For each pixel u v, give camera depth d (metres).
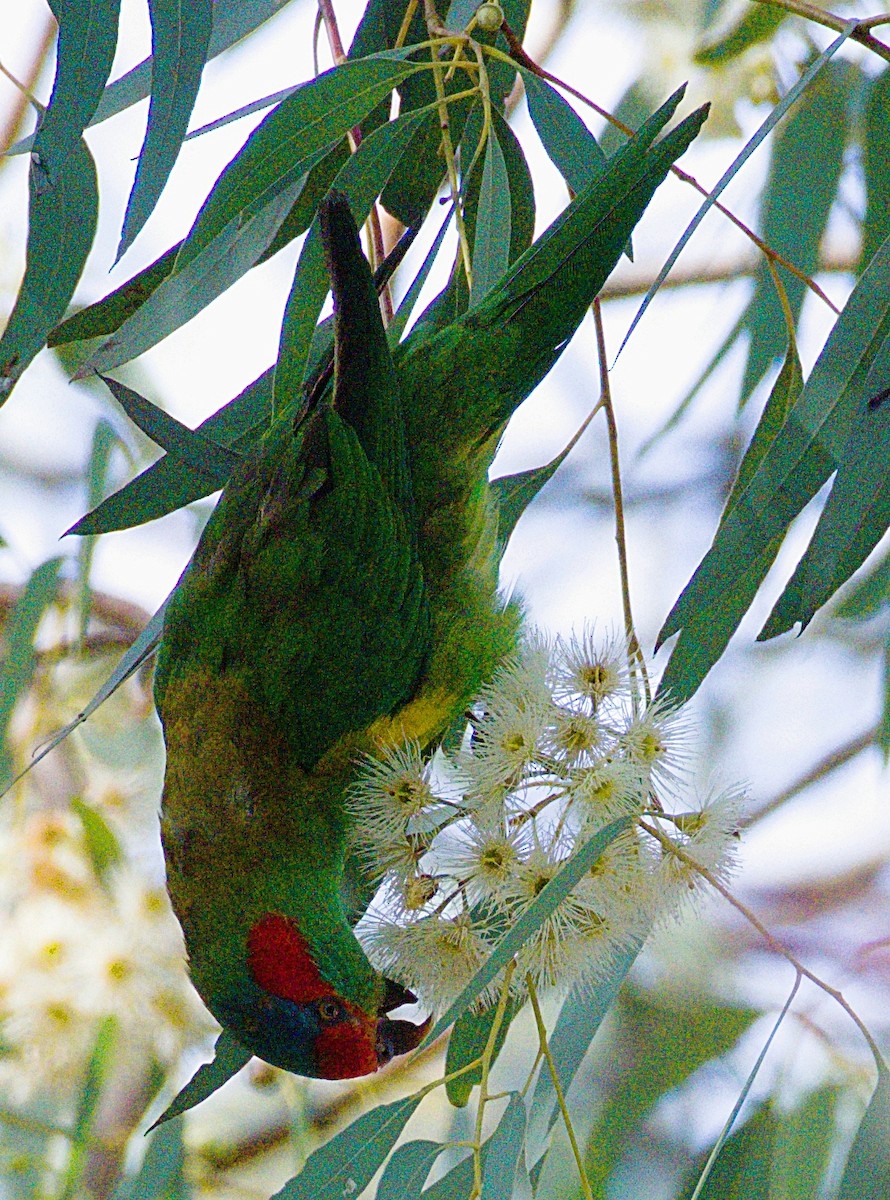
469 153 6.68
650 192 6.12
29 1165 7.75
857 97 8.20
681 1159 8.54
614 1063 8.98
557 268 6.23
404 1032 6.07
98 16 5.10
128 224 5.16
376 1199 4.91
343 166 6.11
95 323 6.28
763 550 5.43
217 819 6.20
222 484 6.44
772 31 8.77
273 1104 9.12
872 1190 5.34
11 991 7.69
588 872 5.06
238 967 6.00
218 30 6.59
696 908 5.25
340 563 6.25
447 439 6.50
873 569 8.75
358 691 6.28
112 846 7.97
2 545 8.07
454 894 5.34
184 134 5.27
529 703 5.23
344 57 6.72
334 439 6.15
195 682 6.42
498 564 6.71
